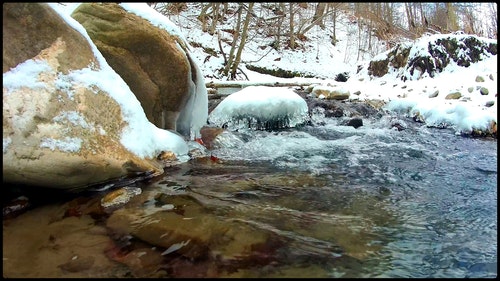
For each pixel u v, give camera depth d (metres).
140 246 2.02
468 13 16.22
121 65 3.90
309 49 17.42
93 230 2.20
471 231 2.38
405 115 7.07
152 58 3.96
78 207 2.50
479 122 5.64
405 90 8.77
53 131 2.46
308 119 6.36
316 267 1.88
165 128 4.21
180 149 3.80
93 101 2.82
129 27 3.87
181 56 4.03
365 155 4.41
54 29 2.76
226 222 2.34
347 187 3.20
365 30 18.53
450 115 6.22
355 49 18.31
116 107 3.03
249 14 12.79
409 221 2.51
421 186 3.29
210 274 1.78
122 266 1.83
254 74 14.39
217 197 2.82
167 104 4.14
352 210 2.68
